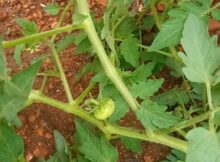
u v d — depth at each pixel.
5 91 0.25
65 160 0.36
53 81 0.41
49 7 0.40
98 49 0.32
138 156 0.39
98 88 0.41
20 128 0.39
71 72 0.41
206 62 0.30
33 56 0.42
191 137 0.29
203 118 0.30
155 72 0.40
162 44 0.33
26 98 0.26
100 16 0.43
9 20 0.44
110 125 0.33
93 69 0.39
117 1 0.35
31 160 0.38
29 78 0.26
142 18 0.41
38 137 0.39
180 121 0.31
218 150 0.29
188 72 0.30
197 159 0.29
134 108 0.32
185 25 0.31
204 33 0.31
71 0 0.38
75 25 0.30
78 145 0.36
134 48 0.37
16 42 0.29
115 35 0.38
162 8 0.41
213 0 0.42
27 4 0.44
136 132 0.33
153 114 0.31
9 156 0.27
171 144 0.32
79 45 0.38
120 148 0.39
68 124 0.39
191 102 0.39
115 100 0.33
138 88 0.32
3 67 0.25
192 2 0.35
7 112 0.26
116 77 0.32
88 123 0.38
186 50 0.30
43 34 0.30
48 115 0.40
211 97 0.31
